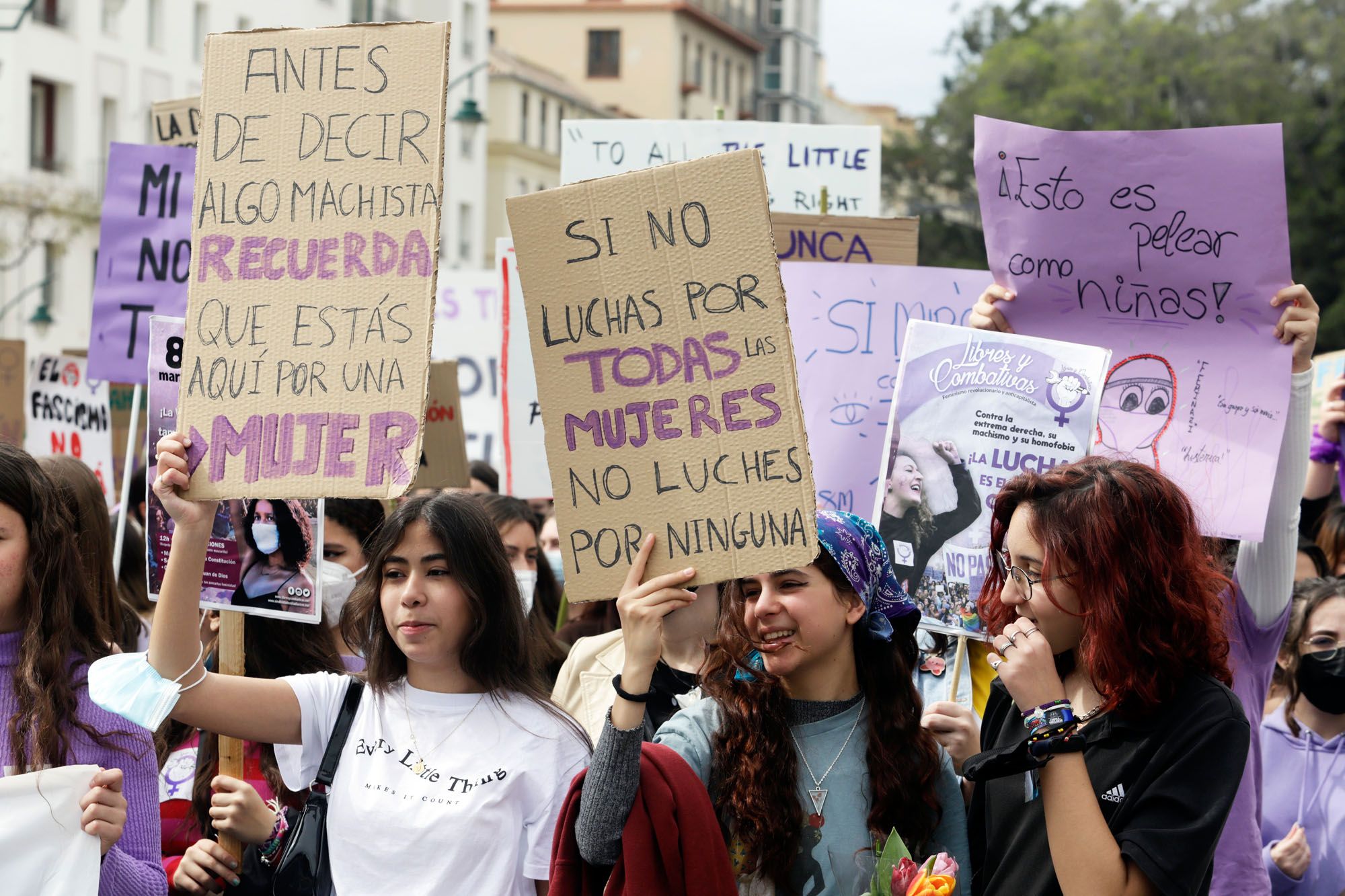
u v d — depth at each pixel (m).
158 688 3.00
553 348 2.90
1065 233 4.21
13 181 30.75
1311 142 37.78
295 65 2.96
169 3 35.00
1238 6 40.97
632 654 2.79
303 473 2.83
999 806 3.02
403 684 3.38
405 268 2.86
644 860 2.74
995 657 3.18
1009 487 3.02
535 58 62.38
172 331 3.76
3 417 7.22
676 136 6.94
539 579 5.66
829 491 5.05
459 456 6.13
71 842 2.94
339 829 3.18
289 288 2.90
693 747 3.08
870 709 3.13
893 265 5.46
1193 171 4.10
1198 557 2.87
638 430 2.86
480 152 46.25
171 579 2.98
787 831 2.99
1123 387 4.17
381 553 3.34
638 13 61.50
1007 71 43.94
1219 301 4.10
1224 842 3.72
